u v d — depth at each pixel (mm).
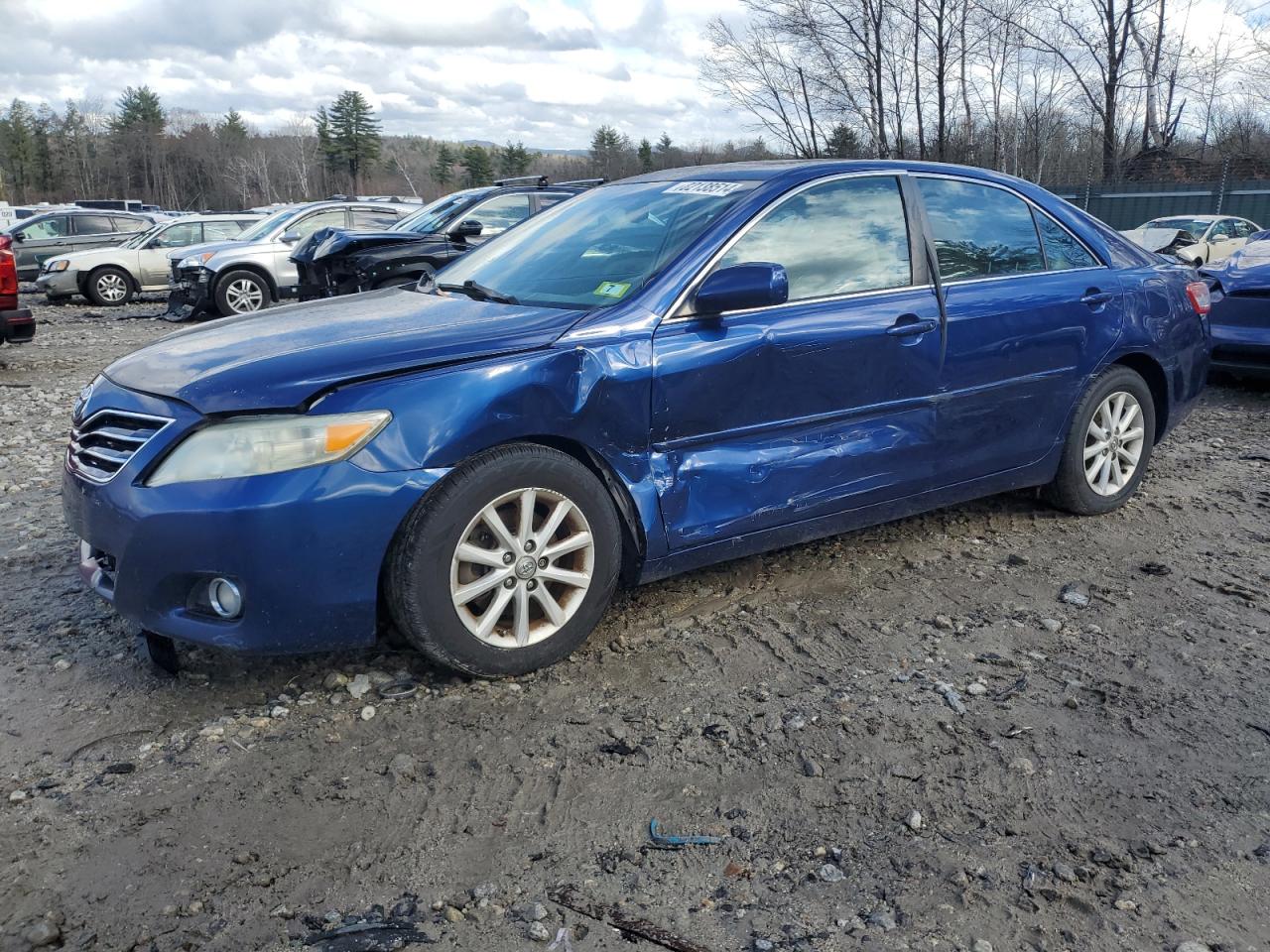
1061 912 2221
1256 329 7691
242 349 3217
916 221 4066
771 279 3314
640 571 3455
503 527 3111
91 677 3309
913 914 2217
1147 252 4996
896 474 3975
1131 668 3334
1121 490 4840
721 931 2174
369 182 121500
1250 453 6066
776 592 3951
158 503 2854
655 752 2846
